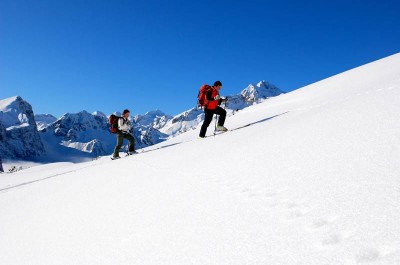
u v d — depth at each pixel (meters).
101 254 3.38
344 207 2.74
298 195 3.33
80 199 6.16
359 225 2.39
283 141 5.83
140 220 4.02
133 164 8.87
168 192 4.91
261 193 3.72
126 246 3.38
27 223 5.49
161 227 3.59
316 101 13.03
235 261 2.48
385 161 3.39
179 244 3.05
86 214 5.00
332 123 5.87
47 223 5.14
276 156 5.04
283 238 2.57
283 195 3.46
